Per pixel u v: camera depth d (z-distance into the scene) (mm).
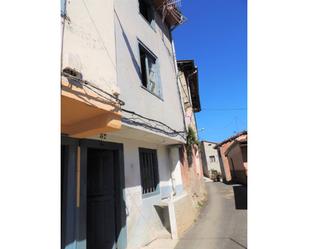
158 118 6703
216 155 36938
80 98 3375
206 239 6484
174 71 9766
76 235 4273
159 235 6977
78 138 4695
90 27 3992
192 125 15727
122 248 5367
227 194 15375
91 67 3818
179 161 9797
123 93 5078
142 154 7531
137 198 6453
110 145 5723
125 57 5535
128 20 6277
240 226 7562
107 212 5590
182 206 7938
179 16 10258
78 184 4496
